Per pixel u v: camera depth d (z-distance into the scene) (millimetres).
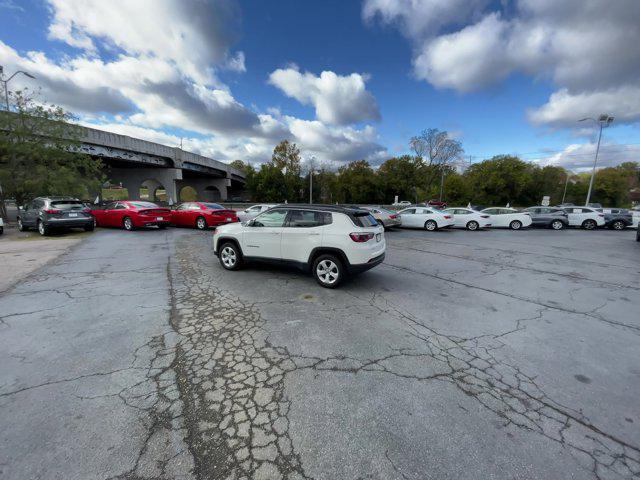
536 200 55844
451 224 16234
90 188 20547
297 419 2295
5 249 9047
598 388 2725
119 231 13664
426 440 2104
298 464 1918
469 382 2783
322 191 67188
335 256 5344
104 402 2432
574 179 68500
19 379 2705
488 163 53156
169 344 3398
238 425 2229
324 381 2766
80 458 1920
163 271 6527
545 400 2551
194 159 44594
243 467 1893
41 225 12016
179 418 2281
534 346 3486
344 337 3627
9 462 1871
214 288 5391
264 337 3594
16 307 4418
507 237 13688
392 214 15906
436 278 6391
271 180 56688
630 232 16062
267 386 2682
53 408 2346
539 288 5773
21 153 16562
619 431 2211
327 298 4961
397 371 2938
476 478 1827
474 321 4176
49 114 17312
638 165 71125
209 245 10000
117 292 5137
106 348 3289
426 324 4047
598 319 4297
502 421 2295
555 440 2121
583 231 16516
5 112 15875
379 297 5078
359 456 1977
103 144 27891
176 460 1932
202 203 15008
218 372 2887
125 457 1940
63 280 5812
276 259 5887
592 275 6781
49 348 3266
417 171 55375
